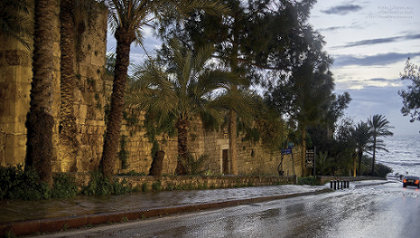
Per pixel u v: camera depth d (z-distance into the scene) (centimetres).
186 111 1817
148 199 1103
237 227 813
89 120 1410
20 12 1075
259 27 2103
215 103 1858
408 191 2622
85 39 1391
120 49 1209
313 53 2402
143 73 1672
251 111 2011
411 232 819
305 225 869
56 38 1225
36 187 927
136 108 1788
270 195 1577
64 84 1211
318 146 4966
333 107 4275
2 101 1086
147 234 698
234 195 1436
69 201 929
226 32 2192
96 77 1448
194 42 2155
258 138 3116
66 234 670
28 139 956
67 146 1206
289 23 2184
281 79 2419
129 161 1741
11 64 1087
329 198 1683
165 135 2025
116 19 1252
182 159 1789
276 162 3597
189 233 725
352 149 4994
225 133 2697
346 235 764
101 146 1466
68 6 1223
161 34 2130
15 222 657
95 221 782
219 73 1798
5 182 900
